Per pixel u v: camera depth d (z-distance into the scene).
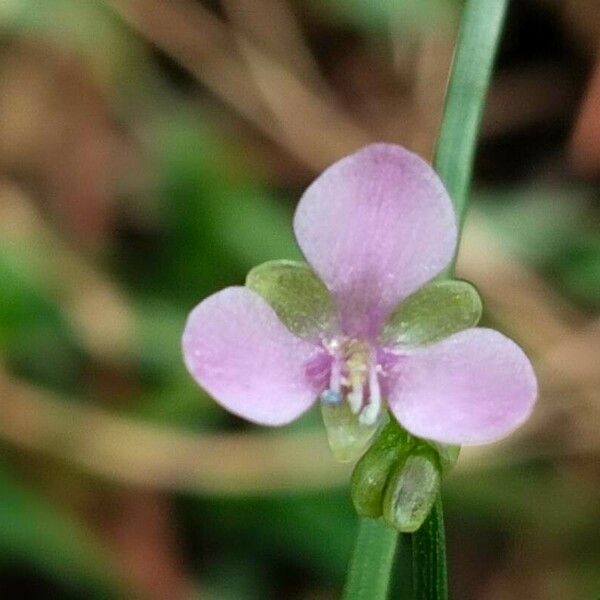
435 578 0.06
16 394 0.09
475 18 0.07
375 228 0.06
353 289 0.06
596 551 0.09
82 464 0.09
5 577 0.09
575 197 0.10
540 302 0.09
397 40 0.10
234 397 0.06
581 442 0.09
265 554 0.09
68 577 0.09
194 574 0.09
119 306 0.09
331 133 0.10
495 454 0.09
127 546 0.09
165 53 0.10
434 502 0.06
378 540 0.07
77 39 0.10
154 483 0.09
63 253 0.10
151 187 0.10
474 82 0.07
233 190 0.09
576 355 0.09
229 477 0.09
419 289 0.06
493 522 0.09
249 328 0.06
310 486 0.09
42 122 0.10
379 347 0.06
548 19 0.11
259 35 0.10
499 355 0.06
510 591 0.09
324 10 0.10
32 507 0.09
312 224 0.06
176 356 0.09
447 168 0.07
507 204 0.10
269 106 0.10
